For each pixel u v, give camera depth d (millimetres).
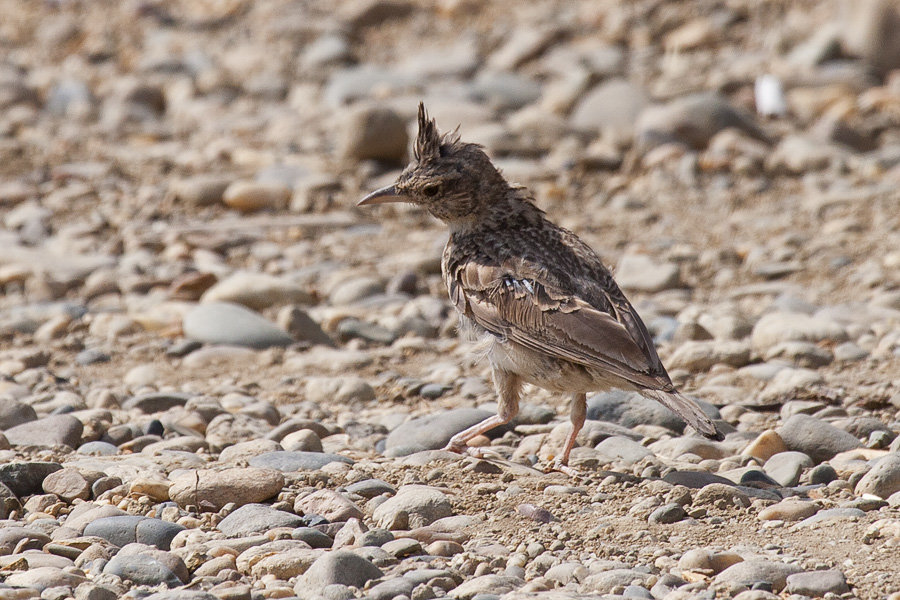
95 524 7660
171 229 18688
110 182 21531
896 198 18547
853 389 11203
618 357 8195
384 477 8703
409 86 26547
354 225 19094
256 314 14133
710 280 15969
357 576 6781
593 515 7918
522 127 23391
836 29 27016
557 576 6914
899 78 25297
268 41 31734
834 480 8594
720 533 7547
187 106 27500
